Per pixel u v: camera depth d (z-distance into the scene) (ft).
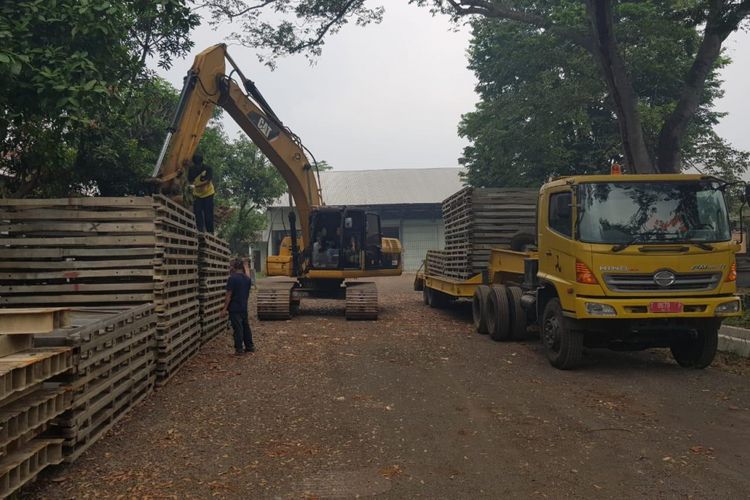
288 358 33.71
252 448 19.48
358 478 17.03
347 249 51.06
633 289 28.07
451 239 50.88
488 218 44.52
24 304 25.70
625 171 50.47
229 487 16.44
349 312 49.57
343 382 28.17
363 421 22.26
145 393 25.26
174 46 45.06
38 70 23.65
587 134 78.33
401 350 36.04
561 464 18.02
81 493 16.06
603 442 19.88
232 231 107.04
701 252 28.32
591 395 25.62
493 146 76.48
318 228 51.42
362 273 50.93
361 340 39.73
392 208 132.36
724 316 28.30
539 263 33.55
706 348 29.86
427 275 62.08
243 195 108.17
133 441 20.12
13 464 14.46
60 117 25.11
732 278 28.76
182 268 30.83
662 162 53.93
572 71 69.87
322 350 36.06
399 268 54.44
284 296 49.83
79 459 18.47
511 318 38.73
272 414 23.17
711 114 80.48
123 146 43.73
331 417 22.77
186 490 16.28
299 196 52.06
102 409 20.98
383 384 27.76
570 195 29.78
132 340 22.84
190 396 25.80
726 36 47.85
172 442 20.03
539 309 33.55
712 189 29.63
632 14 63.52
